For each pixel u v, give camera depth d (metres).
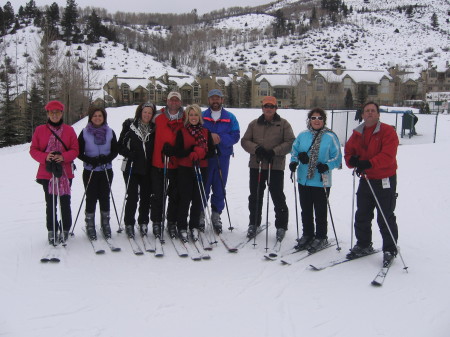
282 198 5.43
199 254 4.83
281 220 5.46
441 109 44.34
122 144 5.16
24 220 6.17
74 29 93.00
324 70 54.88
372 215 4.88
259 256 4.93
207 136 5.19
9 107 31.84
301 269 4.57
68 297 3.85
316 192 5.05
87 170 5.16
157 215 5.33
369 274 4.46
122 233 5.57
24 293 3.91
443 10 144.38
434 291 4.07
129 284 4.13
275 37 126.06
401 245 5.32
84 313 3.58
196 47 110.25
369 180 4.72
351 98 48.94
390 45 116.56
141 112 5.25
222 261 4.76
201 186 5.30
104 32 97.06
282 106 53.88
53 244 5.01
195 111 5.08
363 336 3.31
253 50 116.75
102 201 5.27
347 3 167.12
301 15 151.62
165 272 4.43
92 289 4.01
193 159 5.02
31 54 75.44
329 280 4.31
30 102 34.78
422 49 111.69
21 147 26.69
